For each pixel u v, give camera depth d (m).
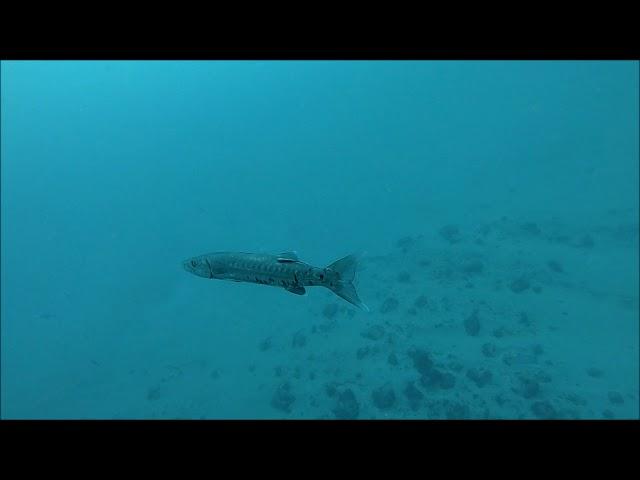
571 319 13.18
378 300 16.20
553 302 14.03
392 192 34.75
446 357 12.06
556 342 12.32
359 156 52.44
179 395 15.73
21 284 40.56
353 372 12.72
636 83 33.78
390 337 13.47
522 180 28.25
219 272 4.12
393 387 11.53
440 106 65.12
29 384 22.36
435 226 24.77
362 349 13.34
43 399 20.17
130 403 16.69
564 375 11.09
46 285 38.59
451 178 34.47
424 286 16.19
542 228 18.95
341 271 3.95
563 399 10.30
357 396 11.59
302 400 12.56
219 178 65.00
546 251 17.03
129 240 44.69
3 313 34.31
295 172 54.62
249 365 15.89
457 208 27.38
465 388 11.01
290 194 43.44
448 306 14.48
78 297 33.69
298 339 15.48
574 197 22.30
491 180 30.72
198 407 14.27
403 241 20.84
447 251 18.08
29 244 55.19
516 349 12.06
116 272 36.62
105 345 24.31
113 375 20.28
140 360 20.69
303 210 36.56
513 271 15.79
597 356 11.64
